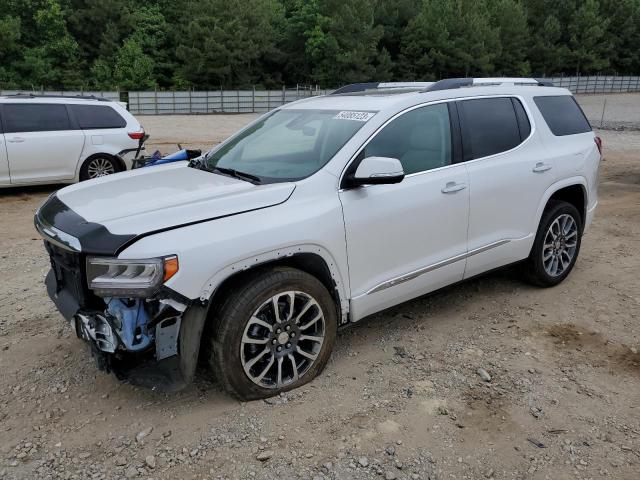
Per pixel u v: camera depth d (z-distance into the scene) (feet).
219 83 204.64
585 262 19.98
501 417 11.15
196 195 11.51
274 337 11.33
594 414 11.28
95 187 12.73
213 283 10.34
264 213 11.07
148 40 207.00
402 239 12.98
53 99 33.55
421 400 11.64
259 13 207.92
